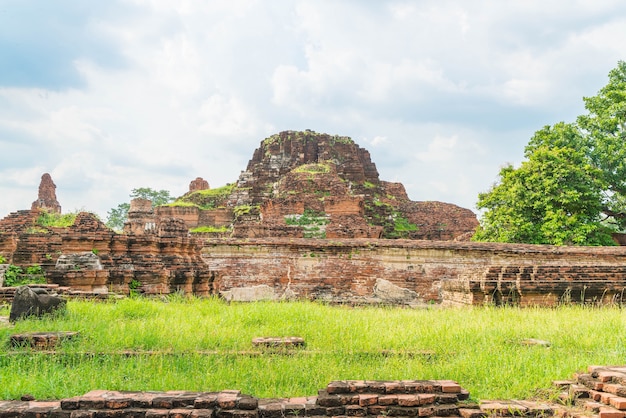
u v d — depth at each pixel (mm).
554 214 29031
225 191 61344
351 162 57812
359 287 24094
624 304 16484
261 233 32344
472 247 24359
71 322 10391
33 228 26500
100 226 20703
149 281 17703
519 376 7570
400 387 6516
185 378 7555
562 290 16391
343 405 6305
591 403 6273
